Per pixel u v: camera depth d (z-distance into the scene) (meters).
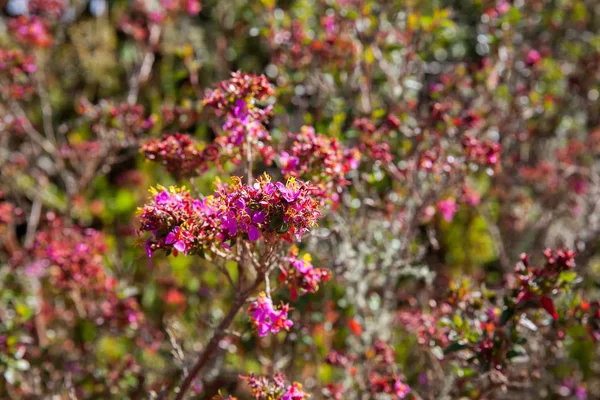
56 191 5.23
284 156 2.59
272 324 2.12
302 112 4.21
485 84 4.06
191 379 2.49
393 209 3.49
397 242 3.43
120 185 5.43
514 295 2.59
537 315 2.86
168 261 4.63
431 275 3.59
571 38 5.12
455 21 5.09
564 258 2.52
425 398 3.38
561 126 4.83
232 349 3.64
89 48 6.03
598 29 5.43
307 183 2.03
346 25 3.93
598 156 5.24
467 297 2.85
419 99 4.65
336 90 4.04
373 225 3.59
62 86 6.12
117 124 3.76
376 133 3.33
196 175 2.71
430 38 4.04
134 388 3.81
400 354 3.76
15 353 3.29
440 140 3.38
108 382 3.63
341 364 3.37
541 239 4.62
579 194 4.61
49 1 4.62
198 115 3.55
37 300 4.18
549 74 4.43
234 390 3.91
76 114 6.00
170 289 4.40
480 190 4.52
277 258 2.41
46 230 4.09
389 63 4.23
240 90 2.54
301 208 1.94
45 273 4.15
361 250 3.38
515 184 4.71
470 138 3.12
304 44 3.89
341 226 3.34
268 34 3.97
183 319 4.30
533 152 5.01
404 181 3.43
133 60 5.85
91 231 3.79
